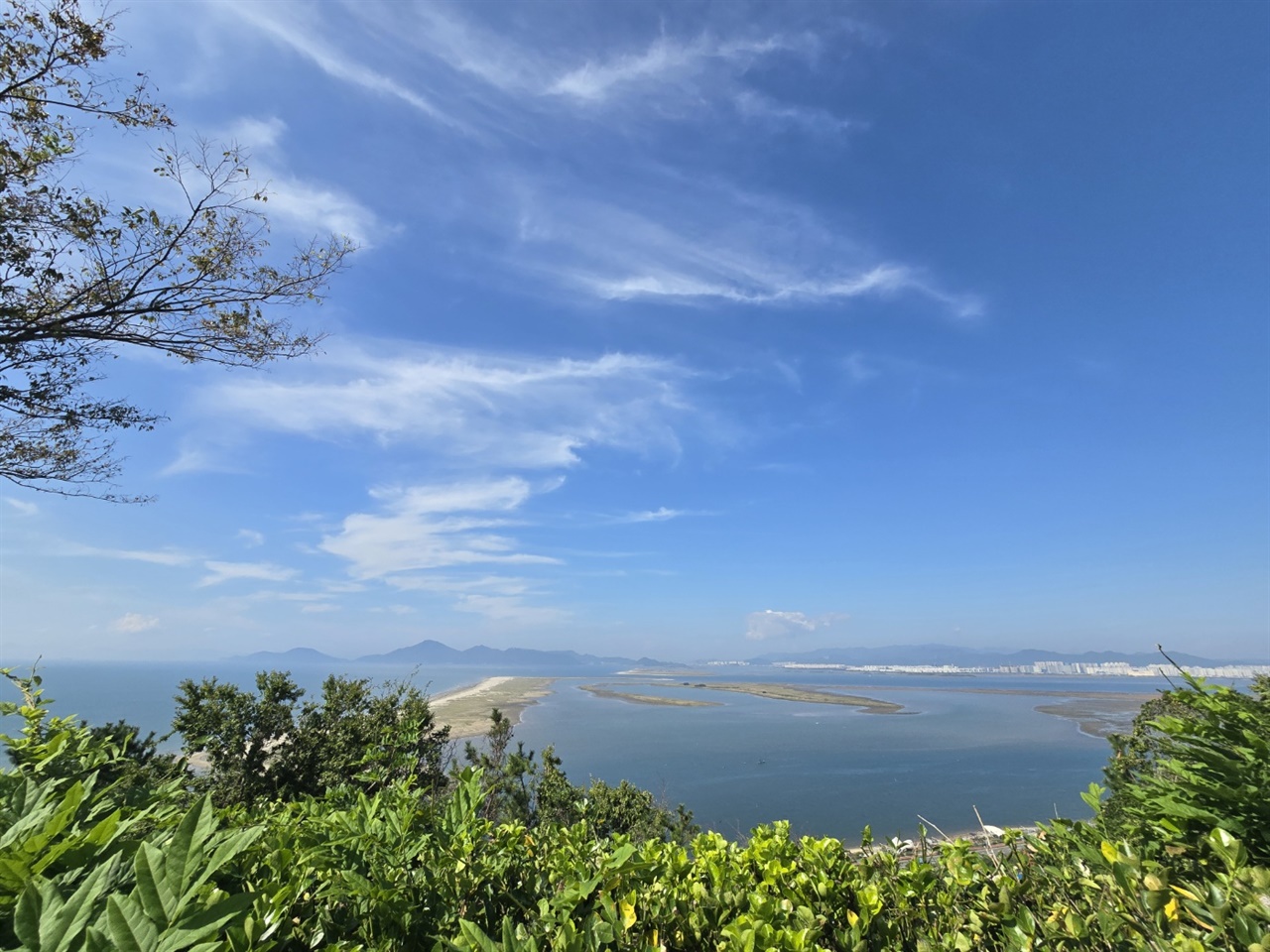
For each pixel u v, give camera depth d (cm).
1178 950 166
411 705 995
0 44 790
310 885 219
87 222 868
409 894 219
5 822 175
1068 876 240
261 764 1026
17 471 963
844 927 239
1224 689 254
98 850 165
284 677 1106
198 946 119
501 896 246
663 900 239
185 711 1030
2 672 299
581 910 229
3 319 866
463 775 271
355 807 264
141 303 942
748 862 288
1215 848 204
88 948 118
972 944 226
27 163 826
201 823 142
